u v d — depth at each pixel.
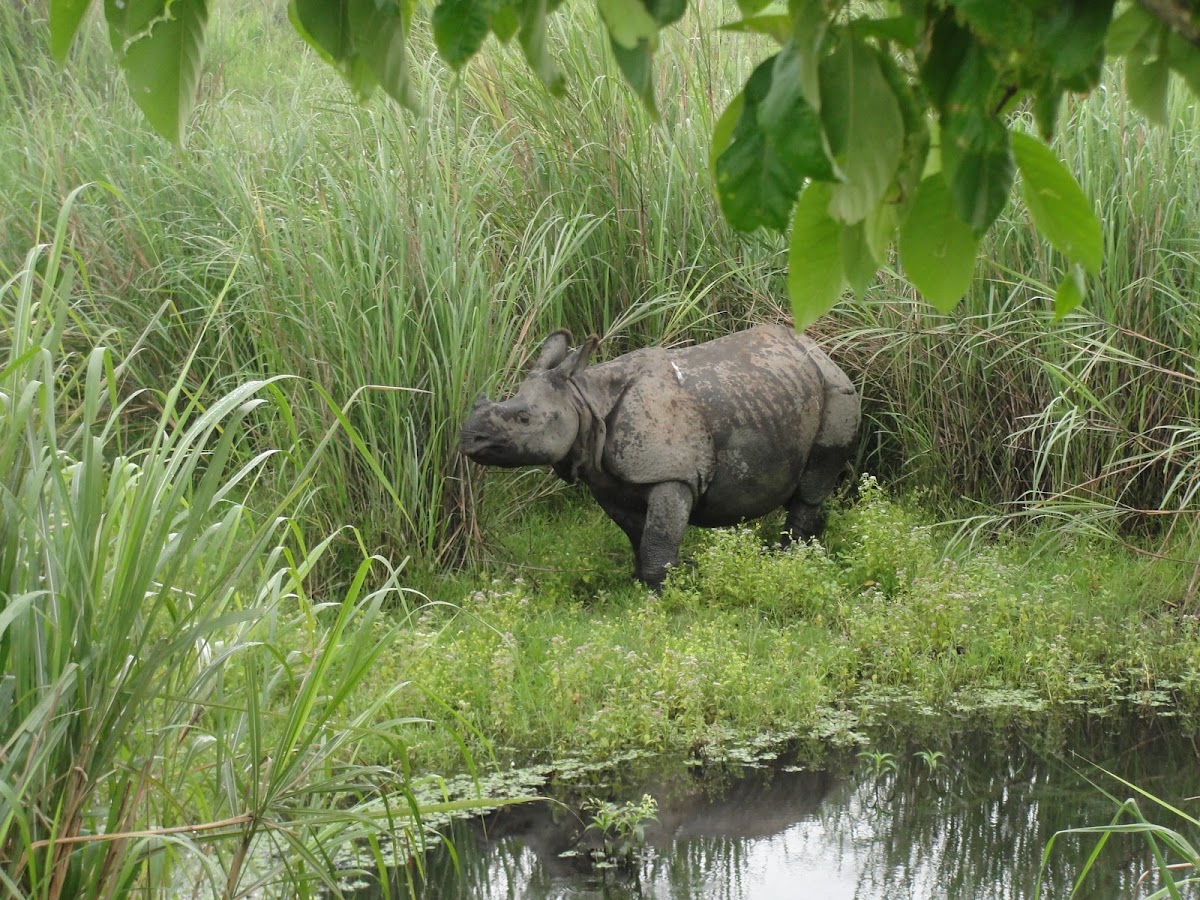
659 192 11.59
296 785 4.89
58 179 11.07
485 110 12.05
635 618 8.94
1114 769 7.38
